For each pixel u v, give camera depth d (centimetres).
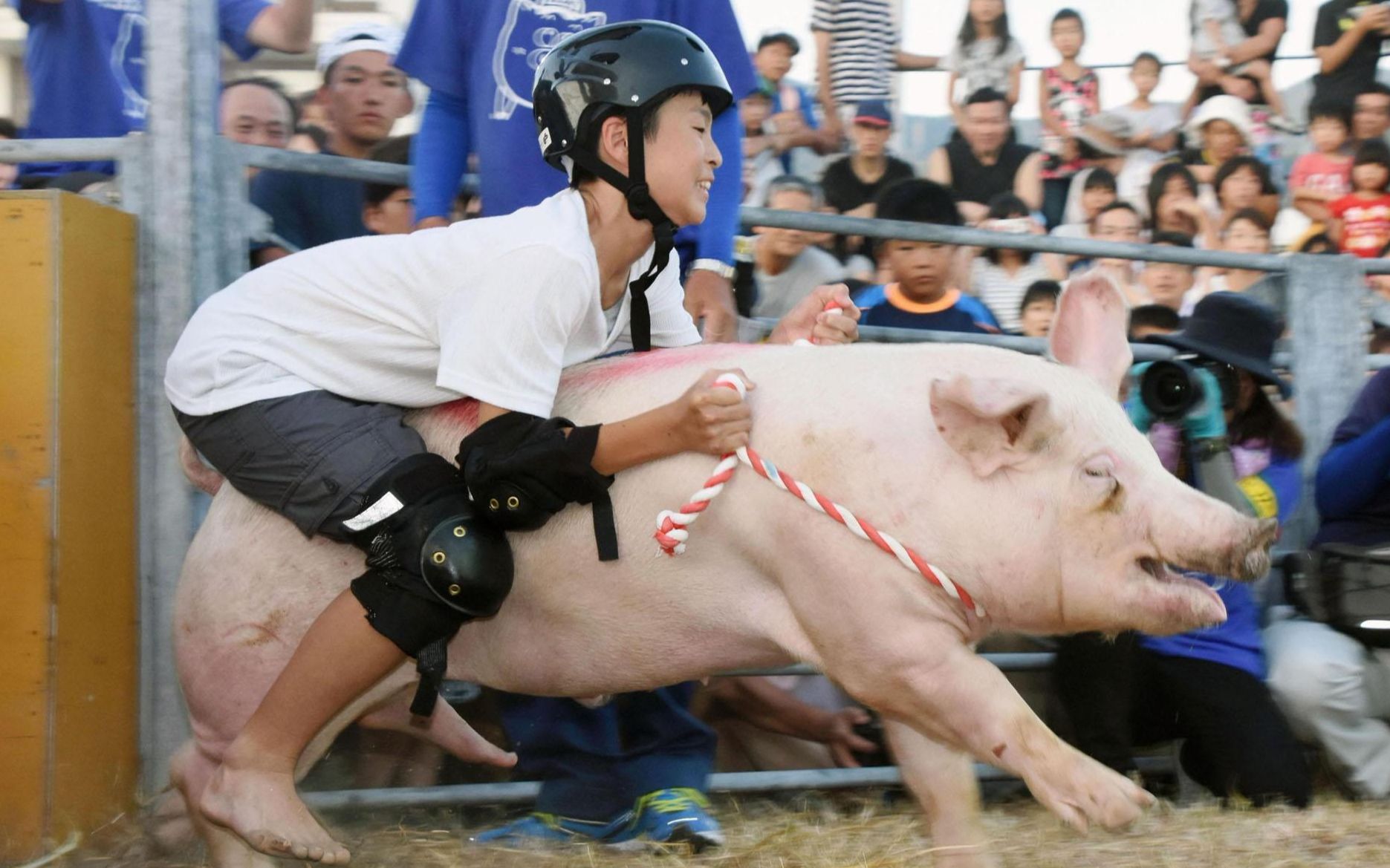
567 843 348
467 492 277
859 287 557
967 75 761
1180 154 772
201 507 373
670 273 316
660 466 275
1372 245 748
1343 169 752
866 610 260
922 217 497
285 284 291
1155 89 773
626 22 287
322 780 400
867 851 326
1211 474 383
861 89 713
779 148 696
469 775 411
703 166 286
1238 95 771
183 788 308
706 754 362
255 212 387
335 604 280
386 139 519
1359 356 473
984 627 269
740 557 273
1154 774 423
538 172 373
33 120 491
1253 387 420
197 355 291
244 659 299
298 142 566
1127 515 253
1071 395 263
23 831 325
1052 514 256
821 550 262
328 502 280
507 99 372
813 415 268
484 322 267
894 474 261
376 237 294
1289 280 468
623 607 283
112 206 358
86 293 342
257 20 544
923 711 261
